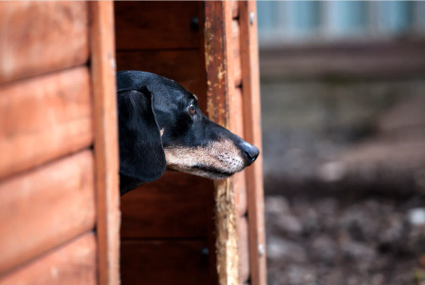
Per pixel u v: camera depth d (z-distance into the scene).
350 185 7.34
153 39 3.24
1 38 1.28
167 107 2.57
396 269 5.03
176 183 3.25
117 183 1.69
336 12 11.63
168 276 3.32
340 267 5.17
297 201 7.04
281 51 11.73
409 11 11.49
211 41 2.70
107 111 1.63
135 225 3.30
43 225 1.43
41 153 1.41
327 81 11.61
